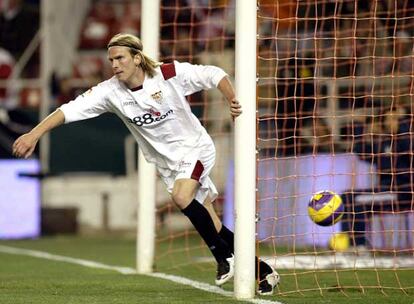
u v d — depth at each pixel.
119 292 22.92
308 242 41.06
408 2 39.78
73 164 54.12
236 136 21.36
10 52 62.00
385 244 35.94
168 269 31.28
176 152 22.28
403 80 40.75
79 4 67.12
